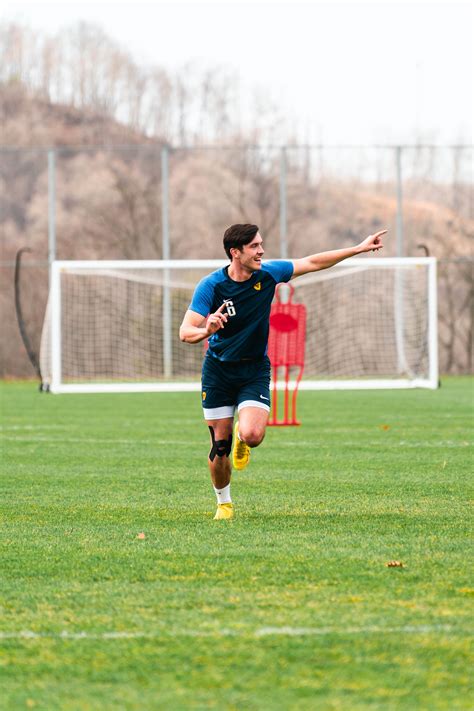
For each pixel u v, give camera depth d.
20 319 70.12
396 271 77.50
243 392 20.30
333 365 85.88
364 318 86.25
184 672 11.33
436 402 57.12
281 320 41.38
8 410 52.66
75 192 97.06
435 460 30.80
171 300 83.50
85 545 18.23
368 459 31.11
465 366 90.56
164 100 121.88
